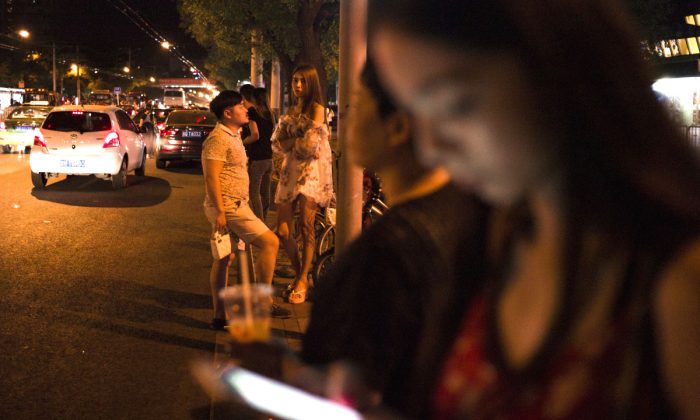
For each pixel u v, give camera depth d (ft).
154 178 59.47
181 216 40.01
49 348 18.43
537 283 3.15
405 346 4.02
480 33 2.74
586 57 2.69
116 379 16.47
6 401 15.21
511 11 2.70
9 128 83.46
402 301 3.99
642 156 2.72
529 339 3.18
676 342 2.69
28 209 41.78
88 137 50.49
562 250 2.94
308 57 64.54
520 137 2.79
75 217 39.11
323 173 22.16
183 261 28.63
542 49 2.68
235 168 19.21
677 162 2.74
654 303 2.78
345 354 4.07
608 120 2.71
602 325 2.93
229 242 19.56
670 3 66.54
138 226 36.52
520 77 2.74
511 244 3.38
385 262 4.04
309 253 22.36
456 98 2.81
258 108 29.63
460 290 4.01
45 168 50.29
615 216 2.84
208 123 67.82
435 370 3.85
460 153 2.93
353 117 4.41
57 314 21.29
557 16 2.68
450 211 4.10
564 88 2.70
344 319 4.11
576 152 2.79
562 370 3.03
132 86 374.43
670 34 66.39
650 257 2.82
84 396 15.51
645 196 2.76
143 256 29.43
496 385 3.31
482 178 2.96
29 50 272.92
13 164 69.77
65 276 25.90
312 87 21.85
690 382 2.66
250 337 4.54
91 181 56.95
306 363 4.31
